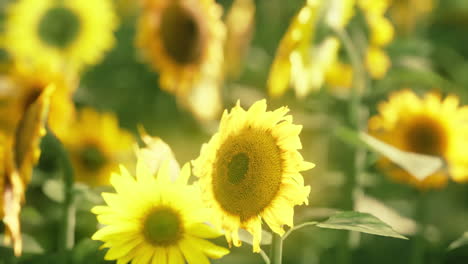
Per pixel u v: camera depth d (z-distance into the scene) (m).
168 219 2.23
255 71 4.88
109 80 4.76
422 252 3.04
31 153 2.37
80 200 2.78
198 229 2.23
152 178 2.23
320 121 3.96
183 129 4.21
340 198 3.05
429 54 4.87
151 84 4.54
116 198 2.23
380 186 3.49
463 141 3.05
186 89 3.56
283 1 5.19
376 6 2.99
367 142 2.59
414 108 3.12
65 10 4.17
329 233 3.01
